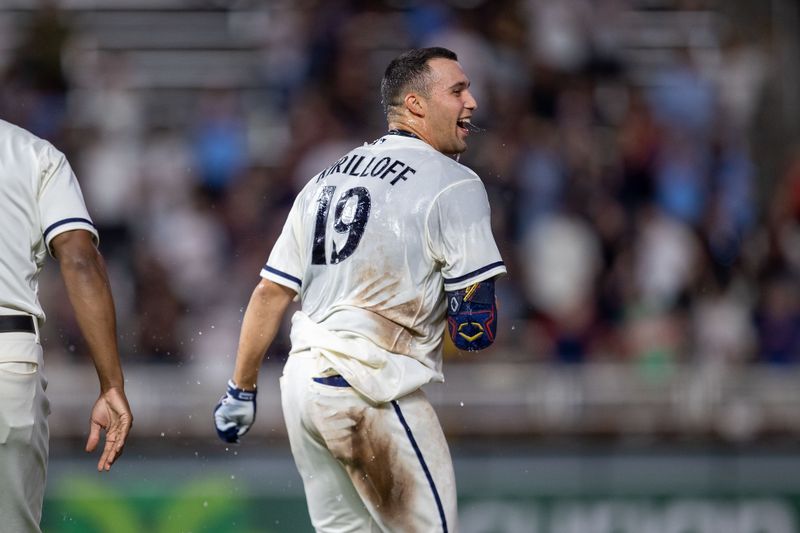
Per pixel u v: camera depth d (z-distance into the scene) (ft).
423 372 46.83
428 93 48.57
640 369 95.45
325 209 48.01
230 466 88.02
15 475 44.83
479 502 89.76
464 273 46.29
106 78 136.77
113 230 117.39
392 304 46.62
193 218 116.06
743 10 145.59
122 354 107.24
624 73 136.26
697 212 120.37
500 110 125.49
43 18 138.62
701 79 136.87
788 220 117.70
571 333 106.52
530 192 116.57
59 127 129.49
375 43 137.08
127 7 149.28
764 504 89.86
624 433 92.94
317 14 137.80
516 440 92.07
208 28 148.15
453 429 92.58
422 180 47.01
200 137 126.21
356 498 48.01
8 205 45.06
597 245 113.70
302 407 47.06
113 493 86.84
